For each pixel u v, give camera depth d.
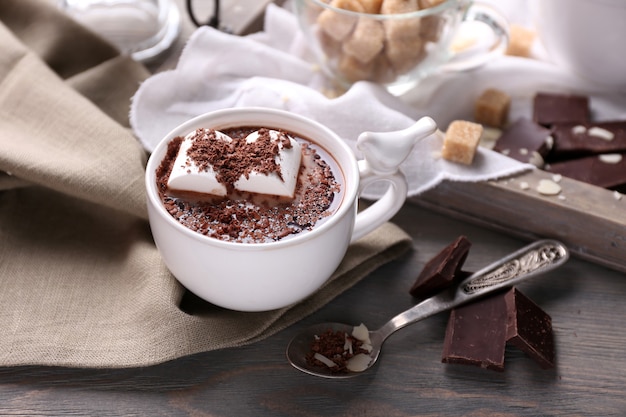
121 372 0.51
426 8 0.61
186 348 0.51
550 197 0.57
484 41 0.66
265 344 0.53
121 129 0.58
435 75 0.67
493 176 0.58
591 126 0.63
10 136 0.57
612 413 0.51
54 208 0.57
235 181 0.50
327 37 0.62
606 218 0.55
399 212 0.60
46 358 0.50
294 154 0.51
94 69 0.63
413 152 0.59
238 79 0.64
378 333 0.53
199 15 0.71
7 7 0.65
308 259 0.49
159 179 0.51
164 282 0.53
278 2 0.71
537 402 0.51
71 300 0.53
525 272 0.54
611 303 0.56
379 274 0.56
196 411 0.50
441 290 0.55
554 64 0.68
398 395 0.51
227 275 0.49
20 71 0.60
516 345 0.52
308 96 0.61
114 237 0.56
